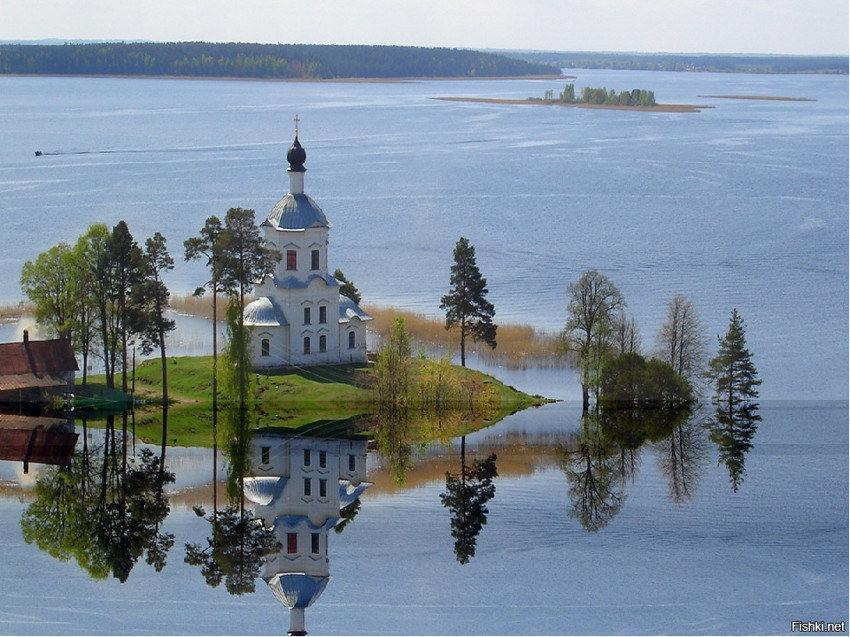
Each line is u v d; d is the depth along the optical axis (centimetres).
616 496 13238
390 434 15212
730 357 16412
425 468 14038
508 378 17450
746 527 12331
